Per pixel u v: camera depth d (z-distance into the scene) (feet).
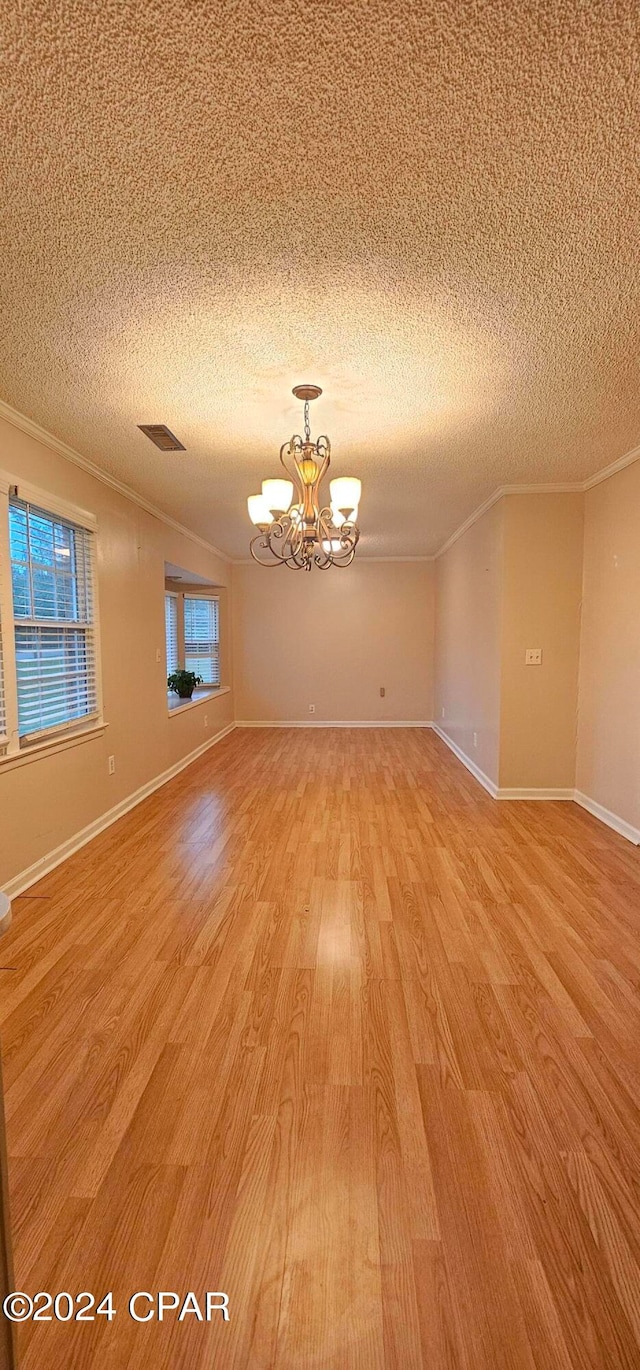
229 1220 3.87
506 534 13.83
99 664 11.96
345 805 13.89
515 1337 3.23
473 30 3.39
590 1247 3.69
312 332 6.71
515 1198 4.02
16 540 9.18
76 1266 3.59
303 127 4.02
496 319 6.47
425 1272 3.56
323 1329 3.27
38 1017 5.96
